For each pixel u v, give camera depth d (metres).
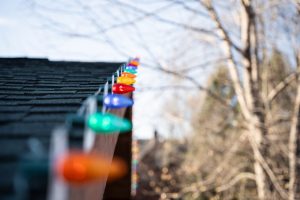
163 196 11.25
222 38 8.05
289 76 9.09
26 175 1.01
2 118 2.00
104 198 5.96
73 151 1.30
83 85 3.54
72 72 4.82
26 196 1.01
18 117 2.04
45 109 2.29
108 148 2.62
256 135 8.20
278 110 11.31
